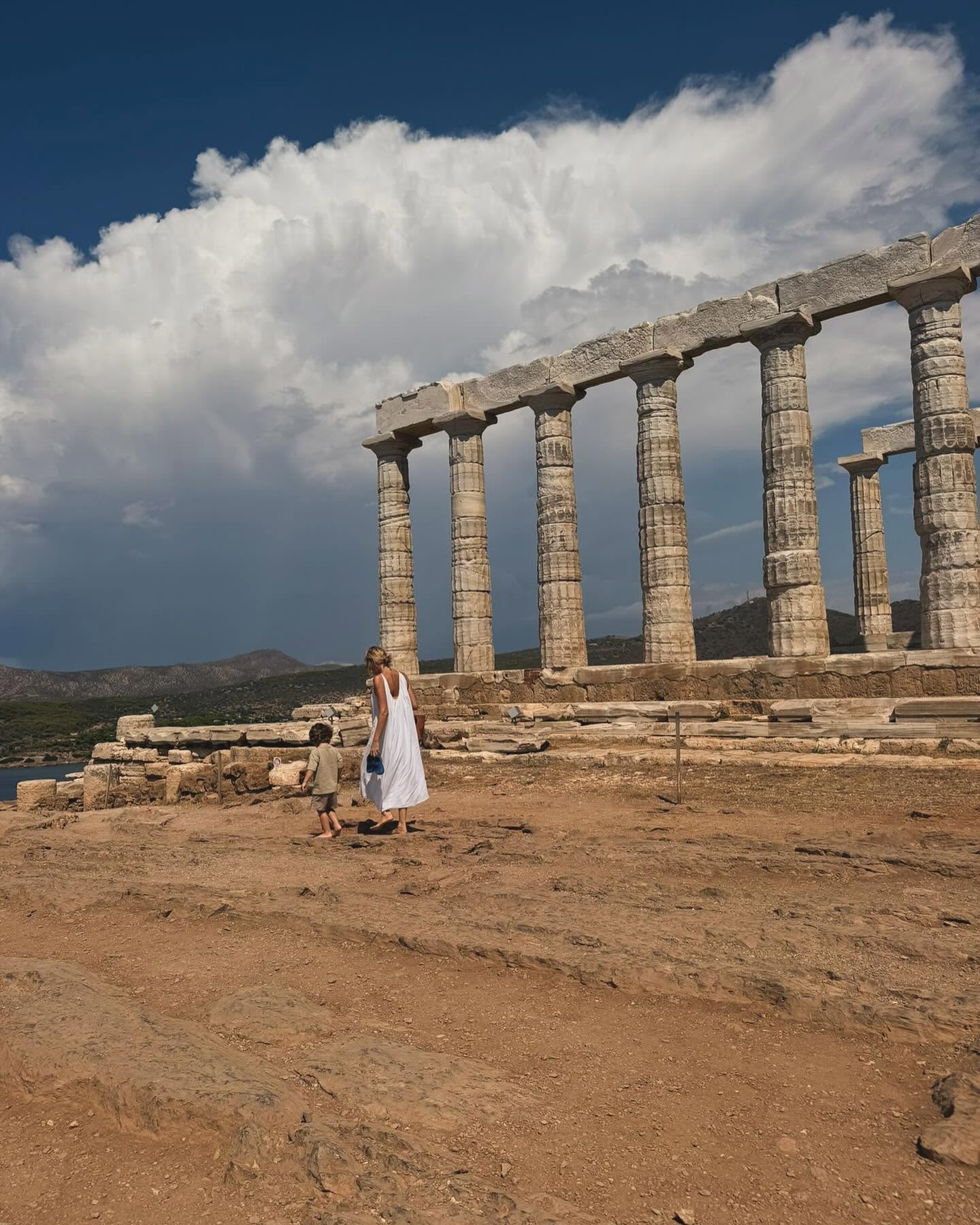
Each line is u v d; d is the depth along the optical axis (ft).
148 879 33.60
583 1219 12.16
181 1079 16.44
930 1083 15.84
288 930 26.81
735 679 71.10
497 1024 19.29
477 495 90.99
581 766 60.75
